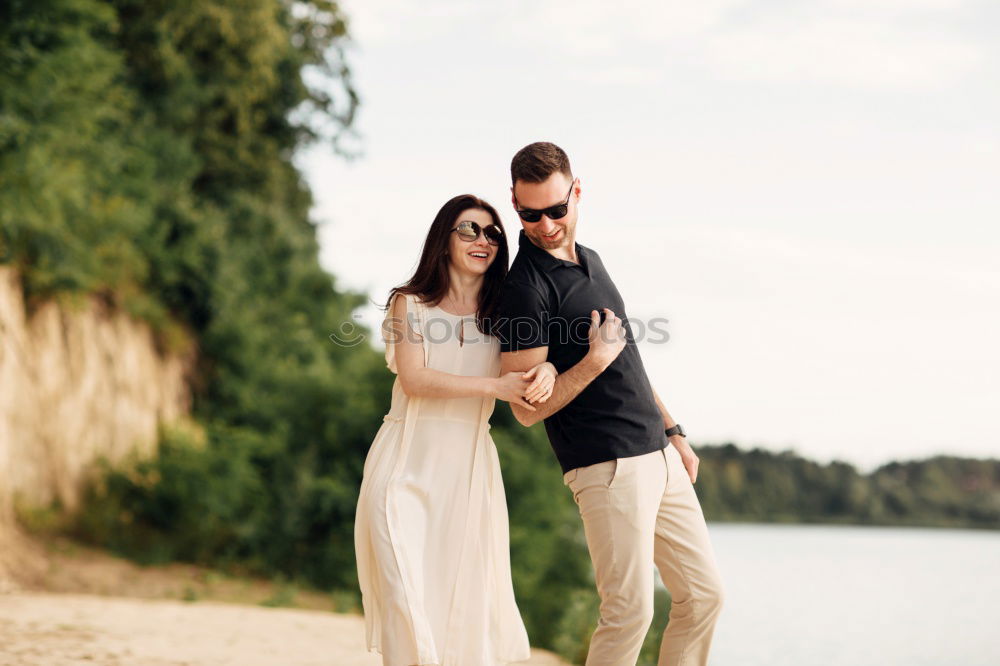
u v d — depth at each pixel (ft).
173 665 41.83
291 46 175.01
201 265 140.26
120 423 115.65
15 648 42.70
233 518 111.55
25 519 92.94
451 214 28.27
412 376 27.43
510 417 123.85
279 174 179.52
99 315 117.60
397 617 25.90
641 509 27.48
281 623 63.31
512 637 28.60
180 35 144.66
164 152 140.97
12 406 95.61
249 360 141.90
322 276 170.40
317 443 121.08
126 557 99.45
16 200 89.71
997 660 115.65
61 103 94.63
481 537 28.12
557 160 27.27
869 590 232.53
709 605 28.84
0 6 89.56
